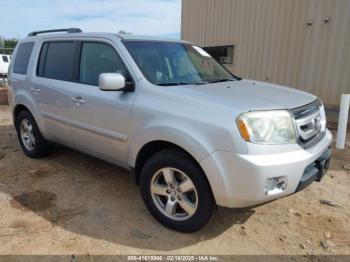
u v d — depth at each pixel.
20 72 5.02
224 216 3.42
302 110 2.94
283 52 9.91
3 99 10.86
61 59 4.27
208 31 12.38
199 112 2.79
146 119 3.11
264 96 3.06
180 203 3.03
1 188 4.02
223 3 11.56
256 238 3.07
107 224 3.25
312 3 8.98
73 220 3.31
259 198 2.59
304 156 2.74
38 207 3.56
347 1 8.30
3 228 3.14
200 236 3.07
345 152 5.50
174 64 3.70
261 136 2.60
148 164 3.16
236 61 11.43
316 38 9.07
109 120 3.50
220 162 2.64
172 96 3.02
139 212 3.48
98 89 3.66
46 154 5.04
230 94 3.04
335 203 3.73
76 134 4.02
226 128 2.61
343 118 5.60
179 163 2.90
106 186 4.09
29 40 5.04
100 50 3.77
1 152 5.41
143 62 3.46
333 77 8.90
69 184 4.14
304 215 3.48
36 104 4.59
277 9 9.84
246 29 10.87
